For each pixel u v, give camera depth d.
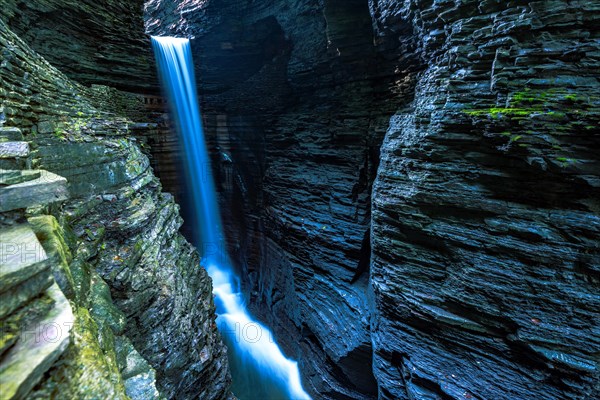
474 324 10.91
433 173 11.81
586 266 9.05
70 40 16.81
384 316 13.81
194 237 29.12
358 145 20.11
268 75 26.00
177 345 8.65
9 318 2.58
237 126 28.91
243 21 25.48
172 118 25.02
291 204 23.62
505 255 10.40
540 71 9.41
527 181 9.95
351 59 19.25
